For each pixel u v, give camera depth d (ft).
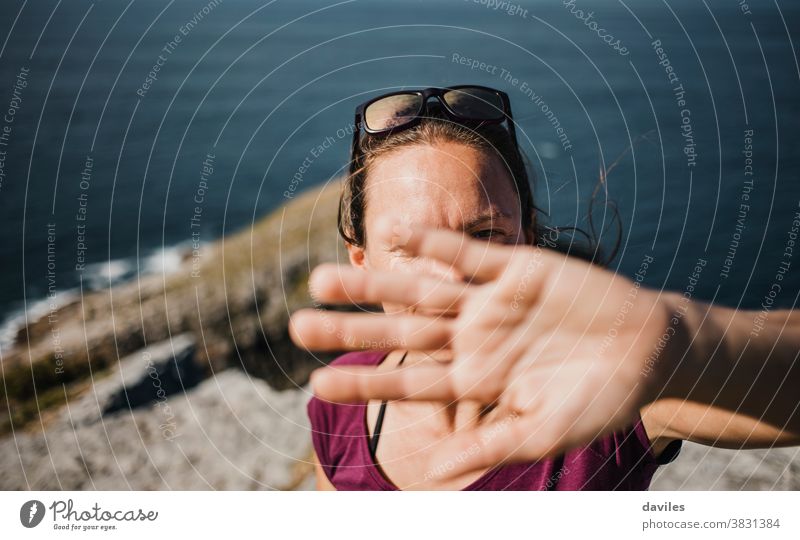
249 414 11.71
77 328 17.48
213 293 17.66
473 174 3.59
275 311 16.74
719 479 6.21
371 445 4.61
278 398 12.42
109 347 16.44
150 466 10.22
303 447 10.53
